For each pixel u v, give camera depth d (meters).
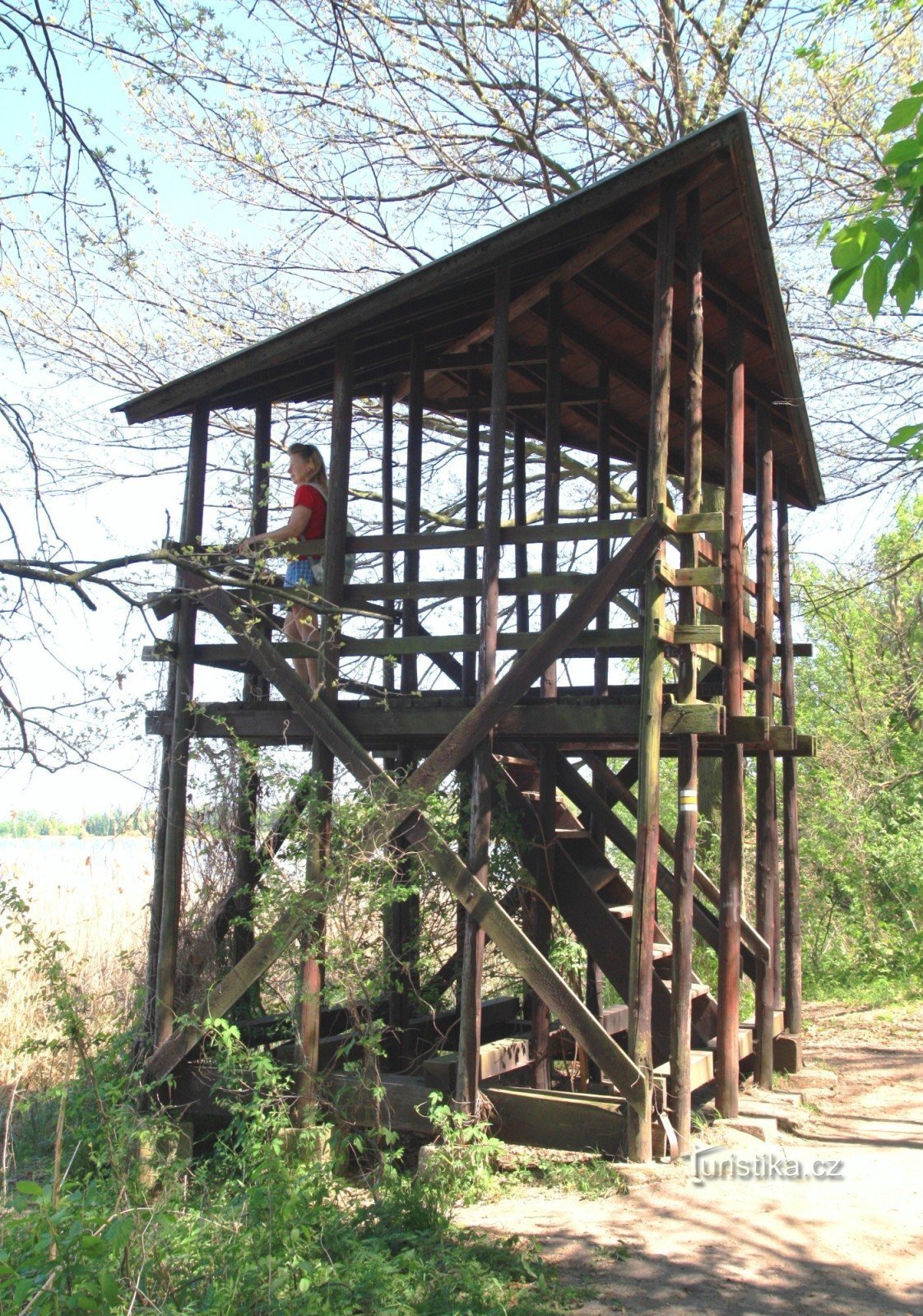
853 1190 5.82
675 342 8.27
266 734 7.37
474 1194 5.71
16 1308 3.66
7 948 10.21
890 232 3.91
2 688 4.34
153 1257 4.44
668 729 6.23
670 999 6.50
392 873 6.60
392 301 6.86
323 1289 4.33
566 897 7.25
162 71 6.52
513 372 9.20
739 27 12.56
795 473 10.05
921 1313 4.38
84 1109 6.43
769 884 8.72
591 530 6.40
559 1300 4.44
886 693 16.25
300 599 5.28
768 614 8.70
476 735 6.37
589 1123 6.12
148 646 7.52
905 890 14.59
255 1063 6.17
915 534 15.76
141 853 10.41
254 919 6.80
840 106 12.00
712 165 6.30
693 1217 5.36
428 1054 7.45
